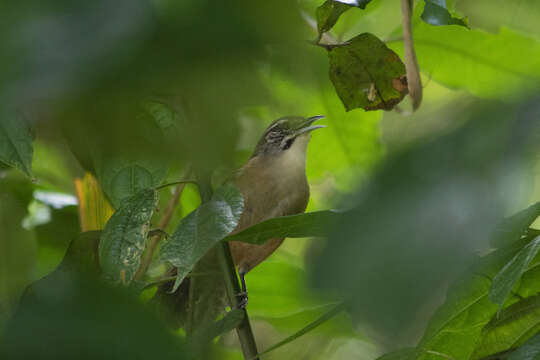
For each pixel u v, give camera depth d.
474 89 7.94
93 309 1.03
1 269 3.93
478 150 0.99
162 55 1.03
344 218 1.08
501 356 4.66
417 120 1.17
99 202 6.51
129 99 1.08
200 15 1.04
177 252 4.16
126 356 1.01
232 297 5.91
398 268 0.98
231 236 4.16
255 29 1.09
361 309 1.00
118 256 4.79
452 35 7.59
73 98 1.01
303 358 7.26
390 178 1.04
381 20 7.50
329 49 5.43
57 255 7.84
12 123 3.46
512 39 7.50
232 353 7.14
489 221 0.96
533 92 1.04
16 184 7.92
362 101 5.86
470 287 4.28
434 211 0.99
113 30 1.00
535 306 4.56
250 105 1.24
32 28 0.97
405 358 4.03
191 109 1.31
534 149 0.97
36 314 1.01
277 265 8.07
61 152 5.26
